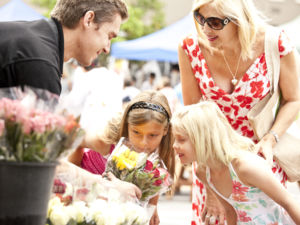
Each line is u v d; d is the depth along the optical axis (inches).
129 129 145.0
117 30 128.7
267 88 148.3
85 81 247.3
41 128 90.2
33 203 91.0
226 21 138.1
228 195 140.2
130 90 381.1
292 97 150.0
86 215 106.7
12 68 106.1
